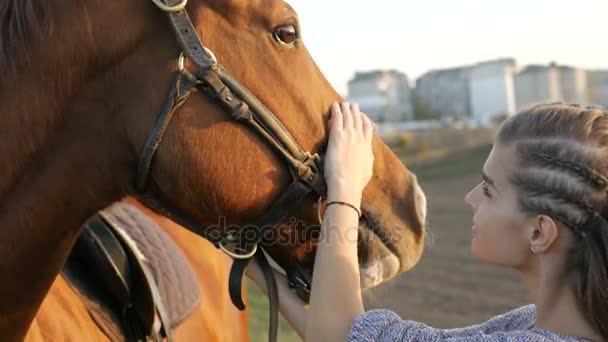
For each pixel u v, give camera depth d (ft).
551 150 4.54
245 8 5.40
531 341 4.43
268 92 5.47
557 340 4.37
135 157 5.36
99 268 7.09
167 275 7.98
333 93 5.93
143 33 5.24
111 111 5.28
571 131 4.54
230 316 9.26
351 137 5.69
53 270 5.55
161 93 5.24
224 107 5.34
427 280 26.30
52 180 5.28
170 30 5.26
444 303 22.76
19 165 5.19
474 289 24.56
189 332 8.12
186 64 5.27
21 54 5.05
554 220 4.48
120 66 5.24
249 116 5.39
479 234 4.99
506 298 23.06
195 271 8.87
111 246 7.16
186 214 5.66
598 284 4.21
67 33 5.10
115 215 8.00
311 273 6.12
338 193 5.52
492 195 4.91
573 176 4.38
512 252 4.81
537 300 4.69
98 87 5.24
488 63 214.90
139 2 5.22
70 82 5.16
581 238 4.35
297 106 5.57
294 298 6.36
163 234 8.48
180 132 5.31
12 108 5.10
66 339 6.42
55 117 5.19
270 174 5.51
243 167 5.44
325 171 5.62
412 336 5.04
